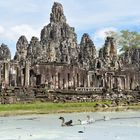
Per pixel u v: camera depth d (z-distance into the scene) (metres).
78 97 108.00
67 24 157.25
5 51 132.38
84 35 157.88
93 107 96.19
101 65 145.38
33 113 82.25
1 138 51.78
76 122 69.81
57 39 150.00
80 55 151.25
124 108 100.69
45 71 123.25
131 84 148.25
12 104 89.81
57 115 81.81
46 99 101.06
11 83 116.44
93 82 135.25
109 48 156.88
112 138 51.88
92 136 53.47
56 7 157.25
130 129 60.81
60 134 55.28
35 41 138.62
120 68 150.50
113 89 126.69
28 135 54.31
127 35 191.62
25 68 116.25
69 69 128.88
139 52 174.75
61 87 125.69
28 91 102.69
